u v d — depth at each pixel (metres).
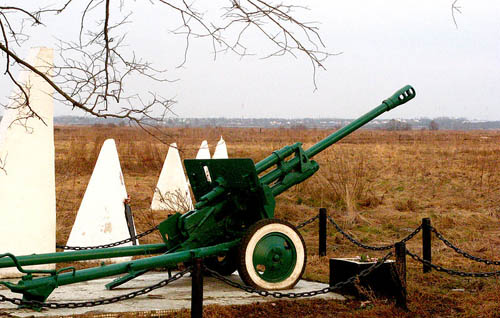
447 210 14.75
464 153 32.09
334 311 6.60
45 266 8.41
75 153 21.38
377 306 6.69
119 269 6.58
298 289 7.45
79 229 9.43
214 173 7.86
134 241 9.34
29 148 8.41
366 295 6.95
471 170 22.05
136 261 6.71
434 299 7.12
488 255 9.90
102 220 9.42
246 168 7.45
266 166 7.92
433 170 22.28
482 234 11.89
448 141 46.12
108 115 5.35
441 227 12.70
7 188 8.27
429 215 13.97
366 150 30.47
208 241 7.66
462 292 7.50
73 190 16.52
